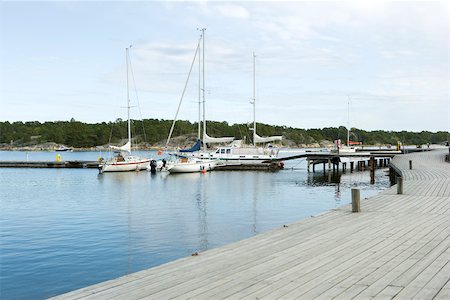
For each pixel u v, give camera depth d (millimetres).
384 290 5426
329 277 6098
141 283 6078
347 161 47562
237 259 7328
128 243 13734
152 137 110188
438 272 6168
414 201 14234
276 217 18297
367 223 10469
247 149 48812
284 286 5746
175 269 6781
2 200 25062
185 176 40844
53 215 19484
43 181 37344
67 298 5504
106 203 23328
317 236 9070
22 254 12586
